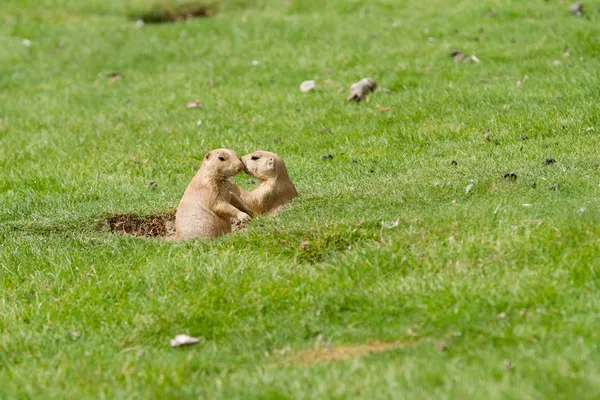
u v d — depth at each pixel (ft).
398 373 28.71
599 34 73.92
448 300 33.40
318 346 32.58
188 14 108.88
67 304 37.81
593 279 33.68
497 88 64.64
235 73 81.25
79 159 62.49
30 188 57.31
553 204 40.14
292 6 103.60
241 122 66.85
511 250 36.14
